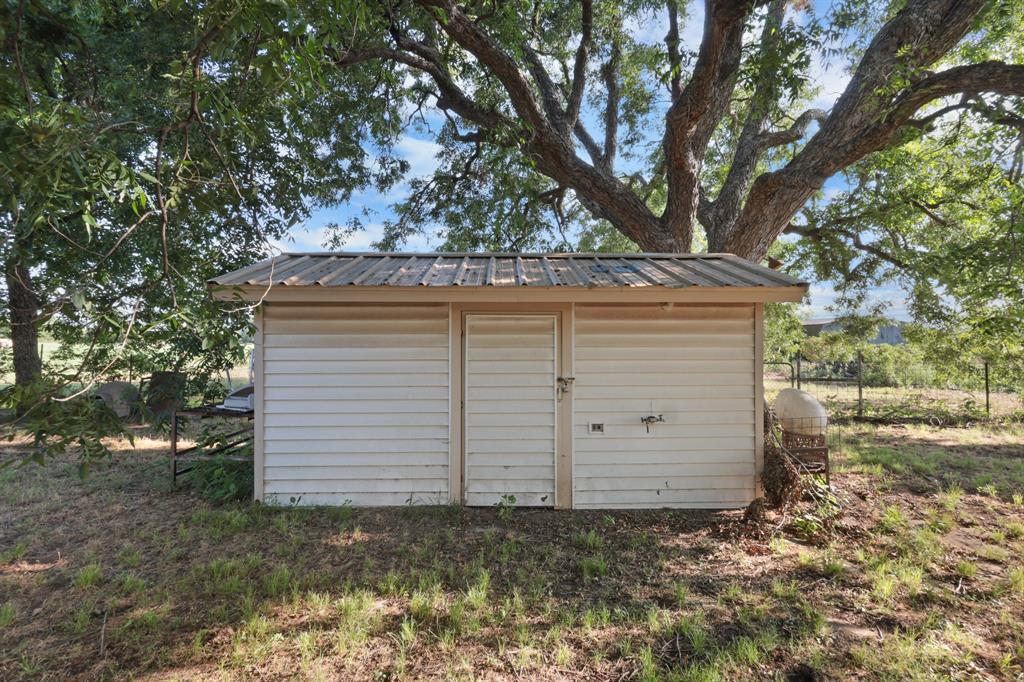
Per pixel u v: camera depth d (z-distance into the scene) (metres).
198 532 4.66
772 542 4.47
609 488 5.46
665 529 4.87
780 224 8.12
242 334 3.29
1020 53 8.04
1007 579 3.83
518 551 4.31
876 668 2.79
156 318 2.64
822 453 5.61
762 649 2.96
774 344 13.85
